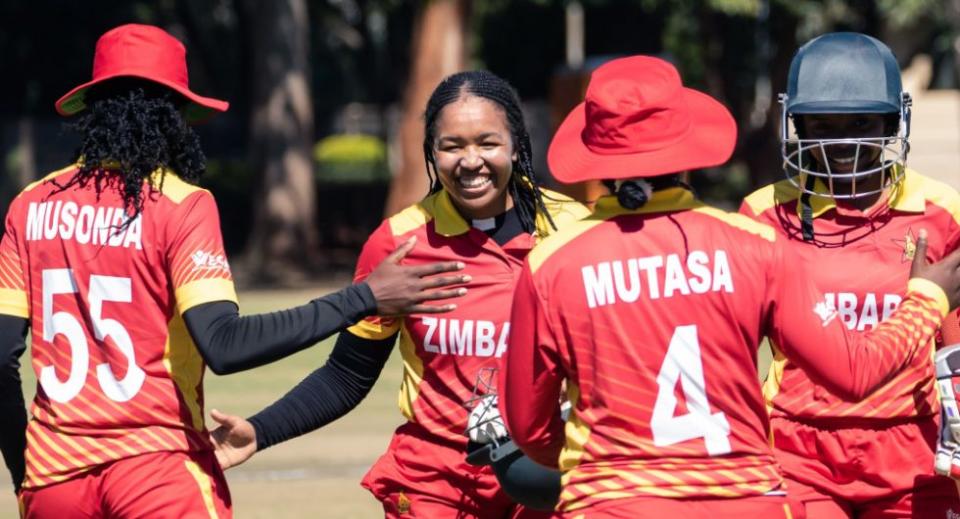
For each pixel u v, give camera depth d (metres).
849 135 12.21
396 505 12.48
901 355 9.85
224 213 85.81
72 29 89.06
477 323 12.06
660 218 9.72
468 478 12.20
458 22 64.50
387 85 104.69
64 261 11.13
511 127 12.07
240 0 85.81
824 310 9.70
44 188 11.39
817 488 12.32
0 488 22.14
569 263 9.67
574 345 9.63
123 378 10.98
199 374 11.33
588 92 9.84
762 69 93.50
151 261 10.96
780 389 12.43
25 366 35.38
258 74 70.25
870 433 12.19
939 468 11.70
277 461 25.00
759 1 79.44
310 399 12.32
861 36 12.30
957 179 72.69
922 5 71.44
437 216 12.27
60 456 11.01
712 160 9.66
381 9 91.38
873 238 12.34
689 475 9.38
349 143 101.62
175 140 11.48
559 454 10.17
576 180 9.76
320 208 93.75
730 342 9.52
